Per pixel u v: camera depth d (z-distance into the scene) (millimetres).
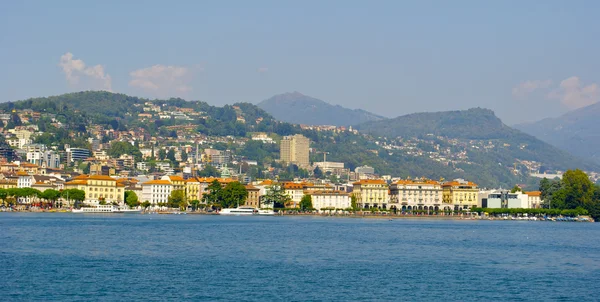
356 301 189750
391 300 191625
